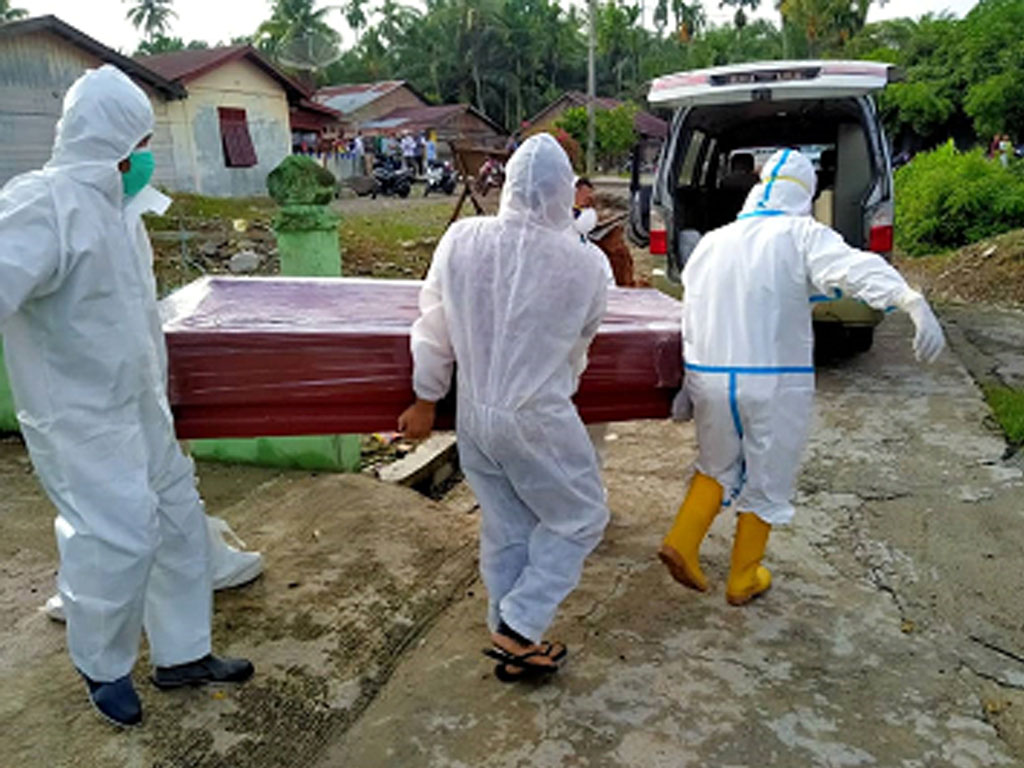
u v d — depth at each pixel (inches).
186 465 100.3
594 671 107.8
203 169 747.4
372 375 103.5
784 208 113.9
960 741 94.6
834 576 131.3
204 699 101.4
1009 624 117.7
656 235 247.4
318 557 136.2
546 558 99.4
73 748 93.0
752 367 109.3
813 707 100.4
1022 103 1010.1
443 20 2086.6
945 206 466.9
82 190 84.6
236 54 751.7
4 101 579.2
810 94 224.2
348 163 1016.2
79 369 86.1
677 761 91.8
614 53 2054.6
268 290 138.0
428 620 121.0
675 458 183.8
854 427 196.1
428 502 158.9
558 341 94.4
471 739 95.8
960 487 162.4
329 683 105.3
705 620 119.2
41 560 138.9
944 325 315.3
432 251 435.5
